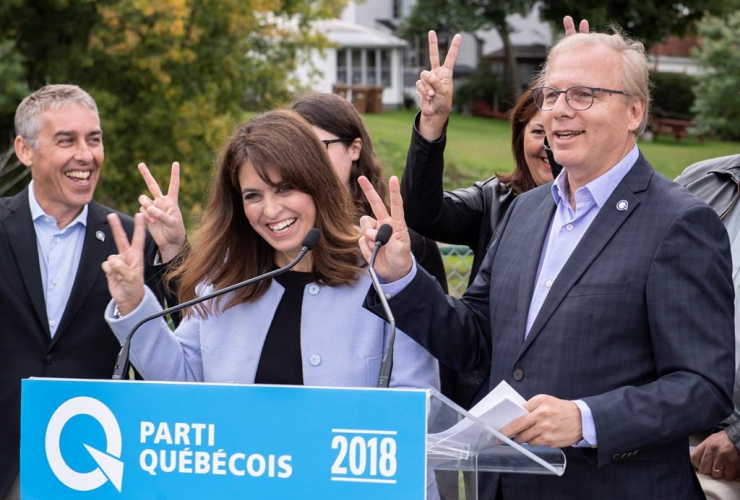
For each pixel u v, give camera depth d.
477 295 2.77
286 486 1.99
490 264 2.78
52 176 3.36
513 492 2.52
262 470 2.00
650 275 2.34
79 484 2.10
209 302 2.65
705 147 27.75
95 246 3.41
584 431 2.19
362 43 35.19
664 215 2.38
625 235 2.41
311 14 15.34
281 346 2.56
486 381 3.25
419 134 3.16
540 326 2.44
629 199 2.44
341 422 1.96
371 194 2.46
